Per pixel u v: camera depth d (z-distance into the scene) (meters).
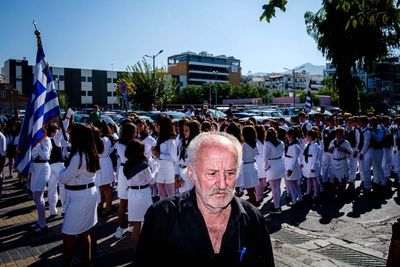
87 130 4.11
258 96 81.44
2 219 6.71
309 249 5.11
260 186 7.92
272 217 6.80
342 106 25.27
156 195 8.46
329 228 6.11
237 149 1.83
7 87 55.19
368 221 6.47
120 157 5.86
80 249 5.12
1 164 8.48
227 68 119.38
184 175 6.27
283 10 3.43
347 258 4.77
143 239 1.79
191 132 6.23
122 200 5.74
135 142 4.83
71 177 3.96
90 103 80.88
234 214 1.85
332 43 23.81
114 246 5.30
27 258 4.90
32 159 5.90
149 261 1.76
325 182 9.16
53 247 5.29
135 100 48.84
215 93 73.31
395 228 1.89
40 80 5.80
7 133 11.11
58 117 5.94
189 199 1.85
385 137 8.96
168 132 6.41
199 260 1.74
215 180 1.74
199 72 113.00
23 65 75.88
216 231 1.84
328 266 4.48
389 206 7.45
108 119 17.83
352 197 8.30
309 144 8.10
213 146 1.78
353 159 9.55
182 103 75.44
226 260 1.77
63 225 4.03
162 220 1.78
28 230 6.05
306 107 17.36
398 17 4.03
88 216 4.12
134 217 4.77
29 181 6.04
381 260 4.69
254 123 10.18
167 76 56.06
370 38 22.27
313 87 144.88
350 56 23.83
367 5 4.13
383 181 9.09
